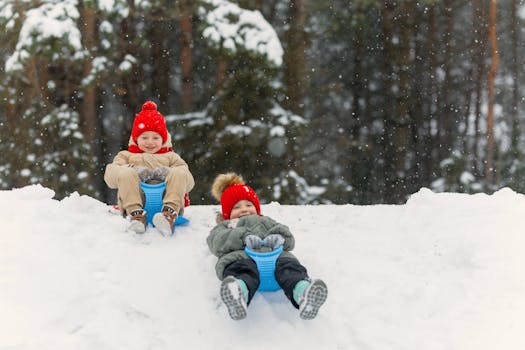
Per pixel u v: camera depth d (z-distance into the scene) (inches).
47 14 405.1
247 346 123.4
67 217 174.6
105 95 586.6
